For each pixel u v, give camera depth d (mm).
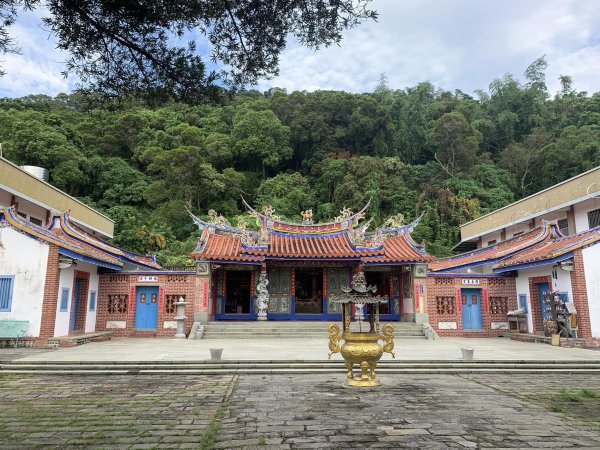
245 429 6512
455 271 26016
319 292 23719
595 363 12672
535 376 11578
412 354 14125
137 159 61469
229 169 56719
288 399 8547
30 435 6246
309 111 70375
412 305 21859
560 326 17234
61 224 19203
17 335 15352
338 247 22844
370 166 56594
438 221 51656
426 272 21594
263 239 21828
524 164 61875
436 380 10852
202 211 54750
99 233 32781
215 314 22359
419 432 6363
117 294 20688
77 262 18125
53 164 48844
